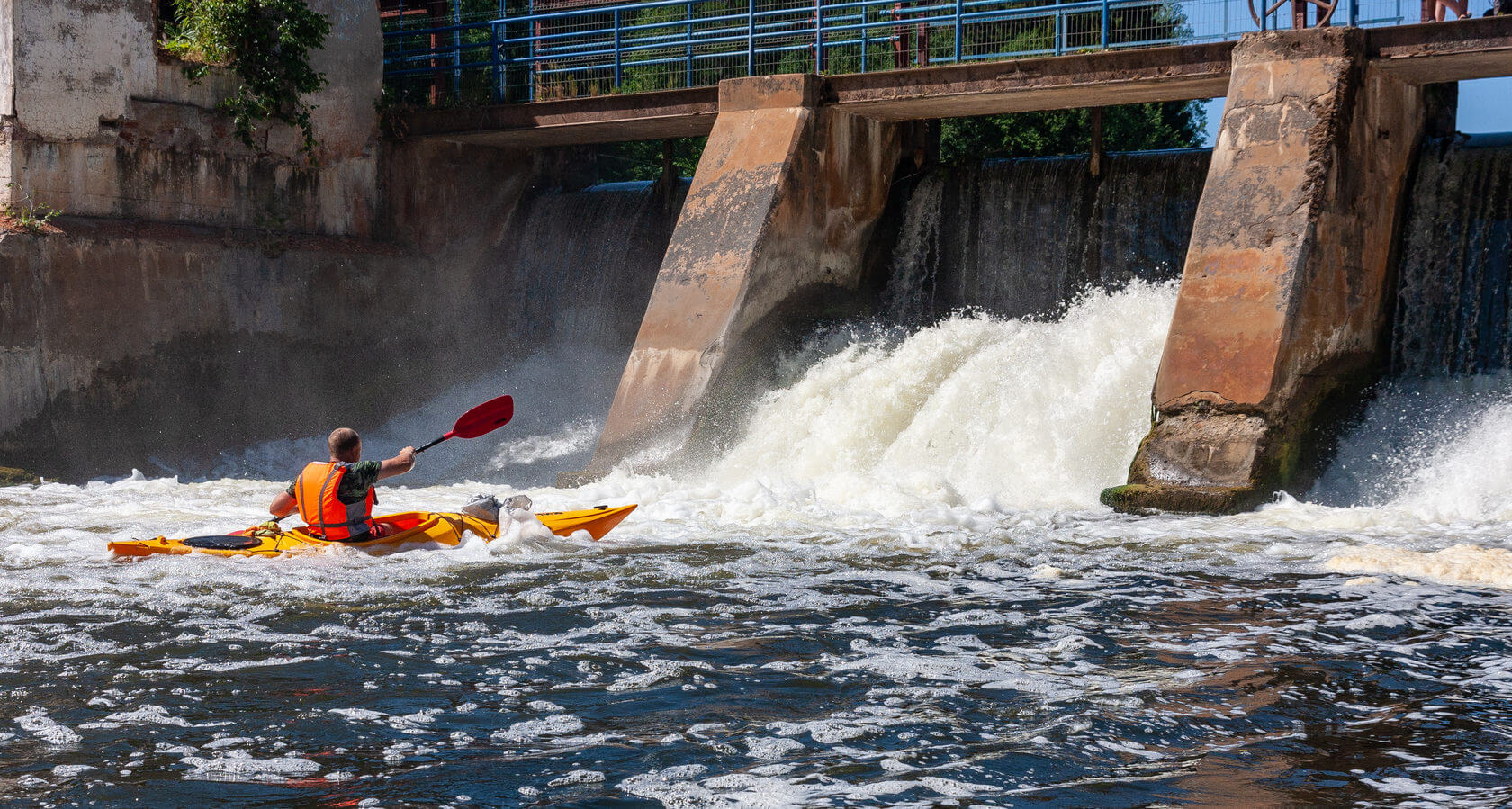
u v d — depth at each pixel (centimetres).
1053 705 628
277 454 2092
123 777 517
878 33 2964
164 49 2003
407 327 2342
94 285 1877
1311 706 624
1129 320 1686
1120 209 1936
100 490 1638
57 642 738
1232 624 811
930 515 1335
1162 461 1482
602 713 614
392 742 567
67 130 1877
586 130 2225
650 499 1485
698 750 559
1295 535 1216
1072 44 2759
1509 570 964
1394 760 541
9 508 1385
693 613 841
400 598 868
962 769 533
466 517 1099
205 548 1011
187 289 1998
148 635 754
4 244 1764
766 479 1678
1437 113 1781
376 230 2339
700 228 1908
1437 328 1695
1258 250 1506
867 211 2080
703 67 3241
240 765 533
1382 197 1656
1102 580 973
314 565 976
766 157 1912
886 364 1820
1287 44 1586
